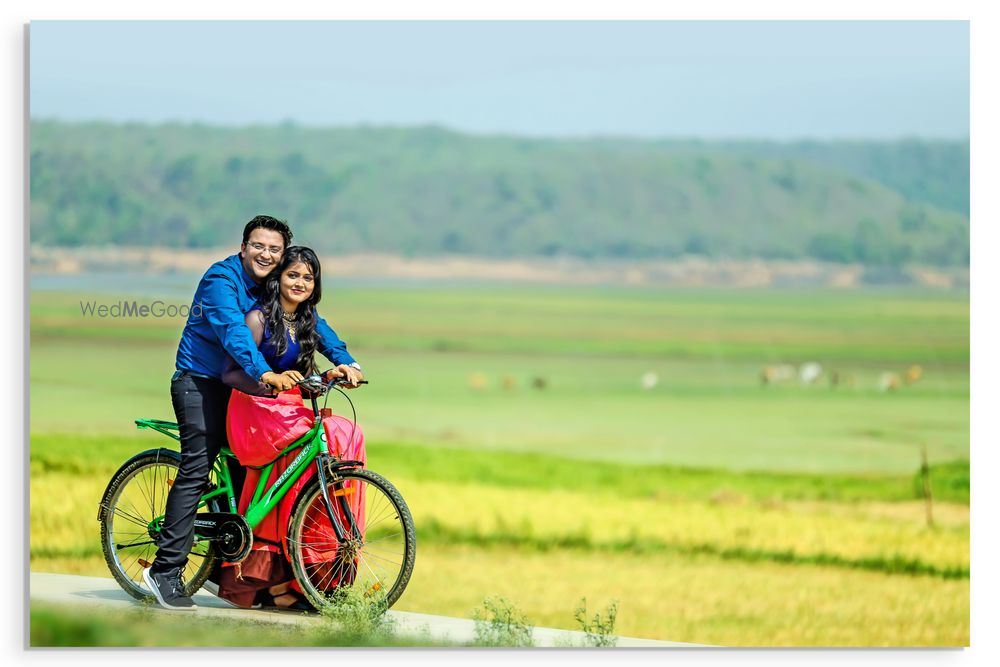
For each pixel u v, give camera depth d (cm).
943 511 9869
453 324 14462
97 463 7744
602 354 13838
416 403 13125
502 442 12006
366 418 12656
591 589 8625
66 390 8938
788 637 7788
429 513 10431
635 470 11825
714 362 13775
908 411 12388
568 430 12450
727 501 10169
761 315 14325
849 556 8744
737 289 15162
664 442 12062
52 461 7550
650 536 9612
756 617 7969
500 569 8856
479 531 10031
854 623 7806
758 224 15650
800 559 8756
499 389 13325
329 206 15625
